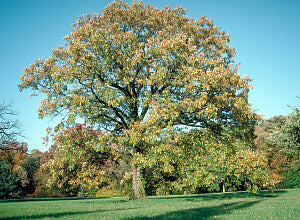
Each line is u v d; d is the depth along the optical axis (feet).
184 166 47.29
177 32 57.67
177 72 51.16
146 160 46.16
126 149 57.16
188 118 52.90
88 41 54.75
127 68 52.21
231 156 48.03
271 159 135.54
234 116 51.08
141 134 45.80
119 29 53.98
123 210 33.68
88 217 26.18
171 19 60.54
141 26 60.95
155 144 47.29
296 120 119.55
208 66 51.13
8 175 150.41
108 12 60.13
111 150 55.01
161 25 60.59
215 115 43.70
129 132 47.03
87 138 53.62
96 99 53.88
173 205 40.40
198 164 46.09
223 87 46.88
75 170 52.47
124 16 58.18
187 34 58.34
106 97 49.78
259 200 45.09
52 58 57.67
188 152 48.37
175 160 47.29
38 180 166.91
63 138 51.08
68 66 53.93
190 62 47.65
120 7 59.16
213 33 61.93
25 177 163.84
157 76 48.93
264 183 47.29
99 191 134.10
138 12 60.70
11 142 92.02
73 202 61.62
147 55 52.26
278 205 34.99
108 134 51.72
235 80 46.19
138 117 56.65
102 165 60.23
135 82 57.88
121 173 134.92
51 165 50.11
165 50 49.47
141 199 55.98
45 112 51.11
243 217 23.62
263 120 49.49
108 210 34.71
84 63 52.26
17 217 27.99
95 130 56.34
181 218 23.30
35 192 157.58
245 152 48.14
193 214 26.63
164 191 108.17
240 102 46.09
